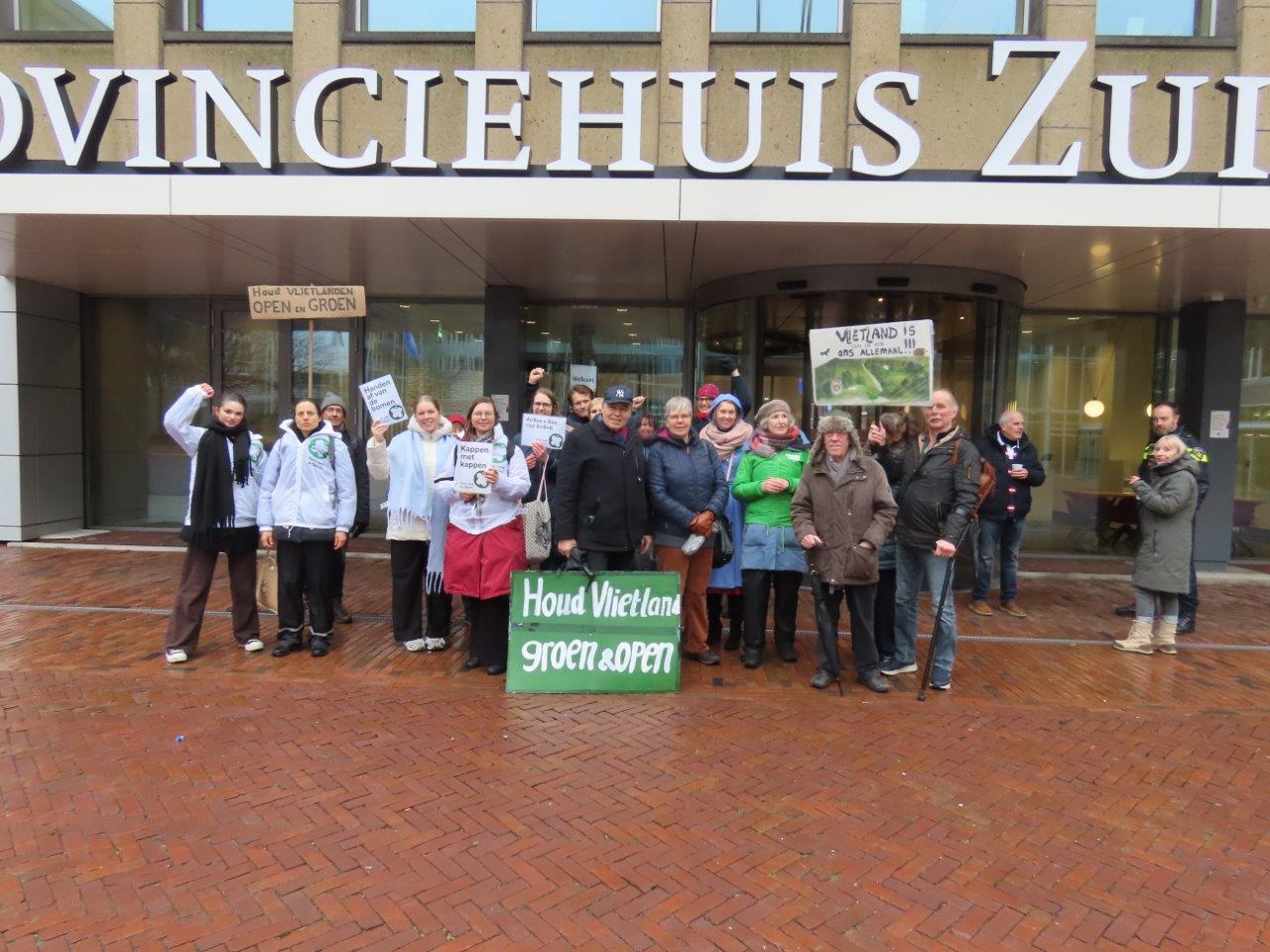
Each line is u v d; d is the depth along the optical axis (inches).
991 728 179.2
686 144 260.5
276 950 101.1
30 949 100.3
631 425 226.2
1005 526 292.2
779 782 149.9
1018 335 346.6
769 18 321.1
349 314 233.1
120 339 442.6
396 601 227.6
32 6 346.0
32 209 264.2
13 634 238.4
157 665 210.8
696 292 386.6
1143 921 110.7
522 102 285.7
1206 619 289.4
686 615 222.5
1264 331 431.5
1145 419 436.8
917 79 253.9
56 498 418.0
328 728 171.5
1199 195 250.4
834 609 200.8
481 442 196.9
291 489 218.4
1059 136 305.1
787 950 103.4
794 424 215.6
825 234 272.8
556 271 350.9
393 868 119.8
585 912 110.2
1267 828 136.7
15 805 135.9
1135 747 170.2
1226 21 314.0
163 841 125.7
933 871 122.0
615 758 159.2
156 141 262.5
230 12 340.2
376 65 319.9
